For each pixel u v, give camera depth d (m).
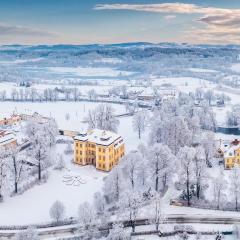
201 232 178.00
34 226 176.88
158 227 181.50
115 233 164.00
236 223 186.12
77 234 177.62
